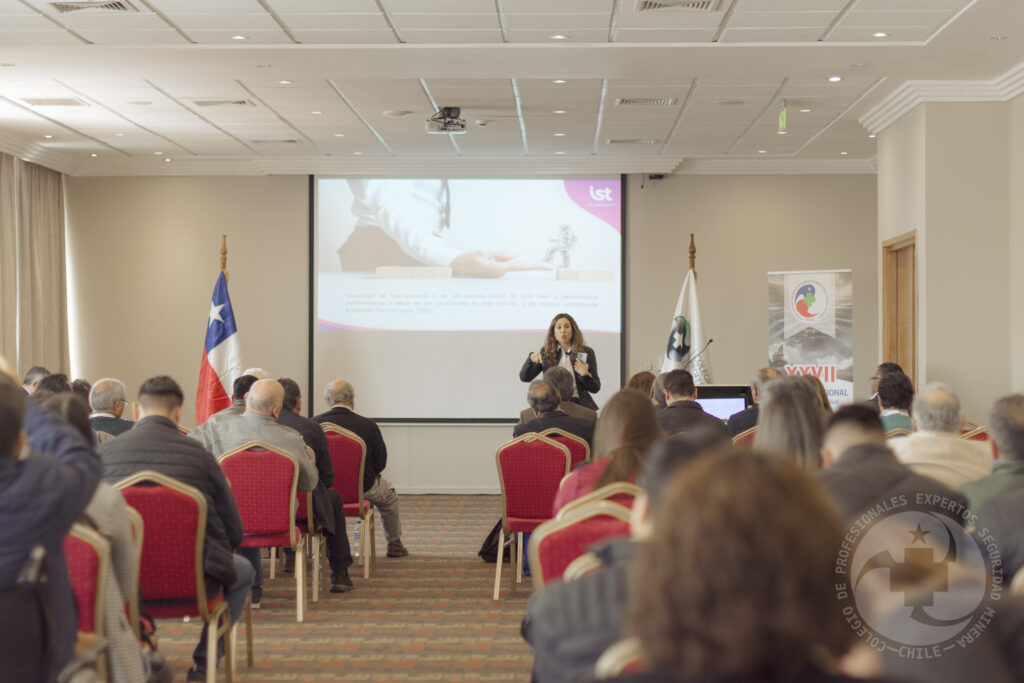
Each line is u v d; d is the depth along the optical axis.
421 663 4.57
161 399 3.96
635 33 6.49
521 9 6.01
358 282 11.41
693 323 10.32
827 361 9.77
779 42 6.67
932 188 7.75
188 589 3.66
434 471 11.39
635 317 11.34
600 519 2.86
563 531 2.74
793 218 11.30
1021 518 2.26
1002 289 7.74
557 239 11.33
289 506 5.23
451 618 5.45
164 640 4.93
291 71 7.39
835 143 10.25
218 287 9.91
